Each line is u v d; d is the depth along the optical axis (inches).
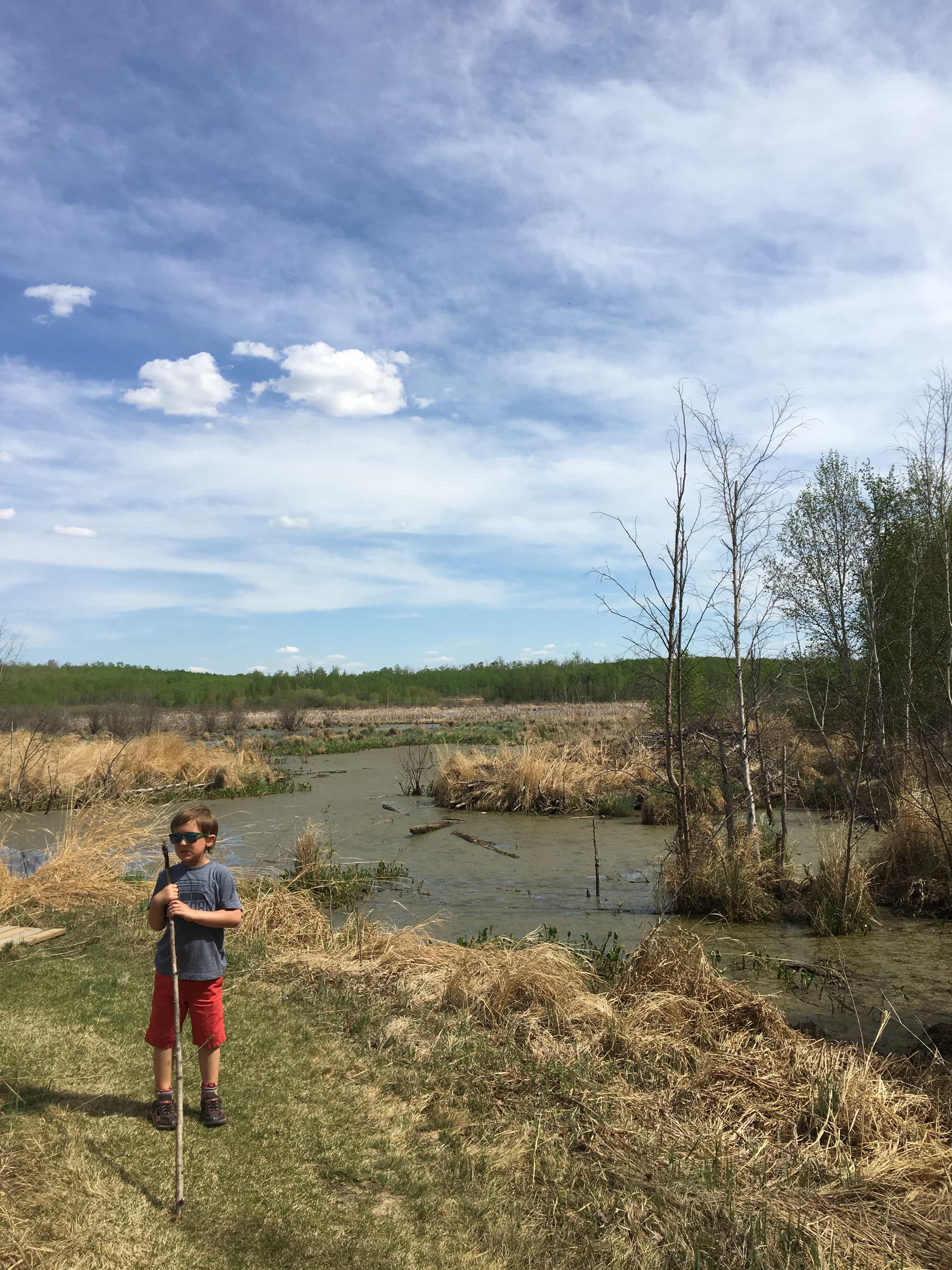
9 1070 170.6
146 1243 119.4
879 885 421.7
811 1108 178.9
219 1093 171.3
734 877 382.3
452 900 410.6
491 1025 223.9
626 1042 209.8
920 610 617.9
